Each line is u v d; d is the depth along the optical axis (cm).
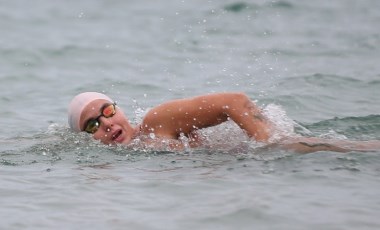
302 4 6744
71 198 2102
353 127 2983
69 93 3956
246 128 2614
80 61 4794
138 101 3669
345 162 2314
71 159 2588
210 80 4075
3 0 7481
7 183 2280
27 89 4066
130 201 2056
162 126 2739
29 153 2702
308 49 4916
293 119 3178
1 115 3512
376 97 3616
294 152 2448
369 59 4569
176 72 4341
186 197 2067
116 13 6775
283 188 2095
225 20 6069
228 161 2427
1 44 5291
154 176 2292
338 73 4125
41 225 1895
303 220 1847
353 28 5694
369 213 1880
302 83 3897
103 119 2794
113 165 2475
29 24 6228
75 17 6606
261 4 6638
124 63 4681
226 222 1862
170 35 5569
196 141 2711
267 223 1841
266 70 4284
